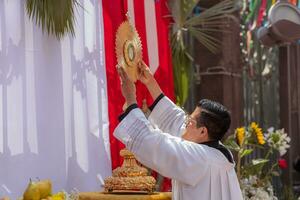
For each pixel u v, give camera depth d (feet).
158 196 13.61
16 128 16.19
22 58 16.44
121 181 13.97
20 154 16.24
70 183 17.60
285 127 33.50
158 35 21.03
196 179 12.22
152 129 12.31
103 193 14.20
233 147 21.26
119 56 13.93
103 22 18.88
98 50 18.65
